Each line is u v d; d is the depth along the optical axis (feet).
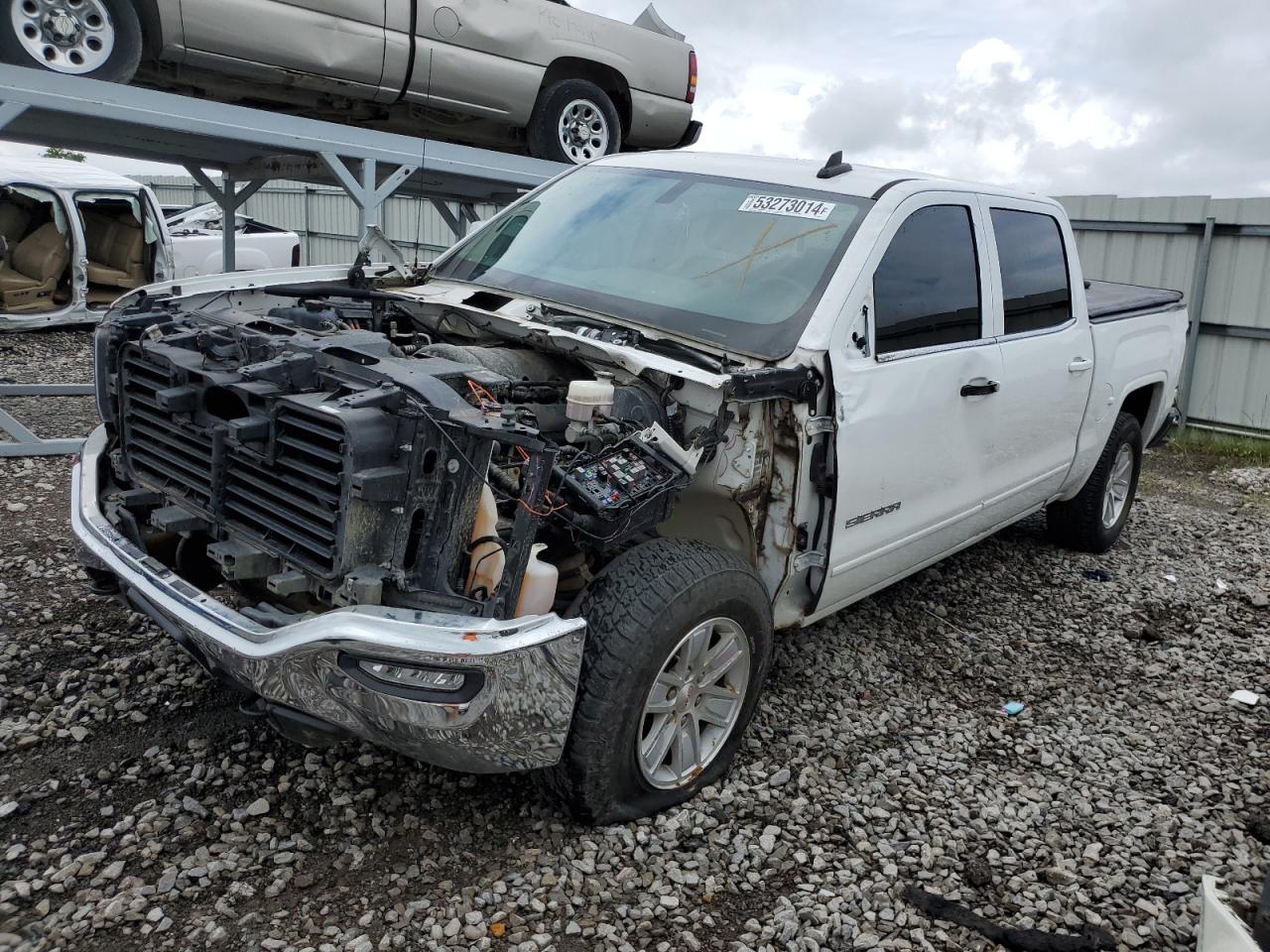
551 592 9.04
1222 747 12.73
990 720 12.89
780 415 10.37
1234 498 27.30
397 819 9.52
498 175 22.75
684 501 11.29
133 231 36.73
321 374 8.54
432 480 8.10
